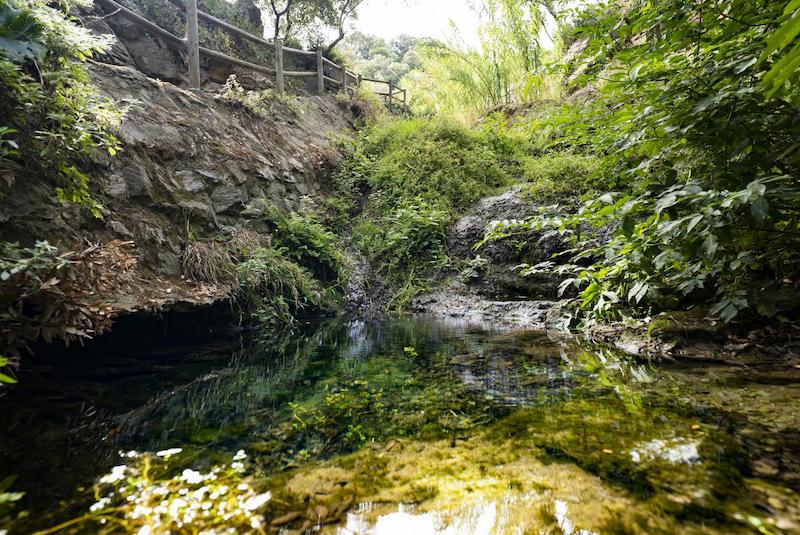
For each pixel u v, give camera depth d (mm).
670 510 866
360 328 3924
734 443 1167
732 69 1779
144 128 3801
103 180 3141
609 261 2531
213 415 1587
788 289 2133
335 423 1480
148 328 2975
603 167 2592
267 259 4281
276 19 9352
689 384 1764
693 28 1784
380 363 2459
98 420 1528
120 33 5246
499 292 4961
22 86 2238
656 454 1122
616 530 806
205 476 1083
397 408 1628
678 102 2004
